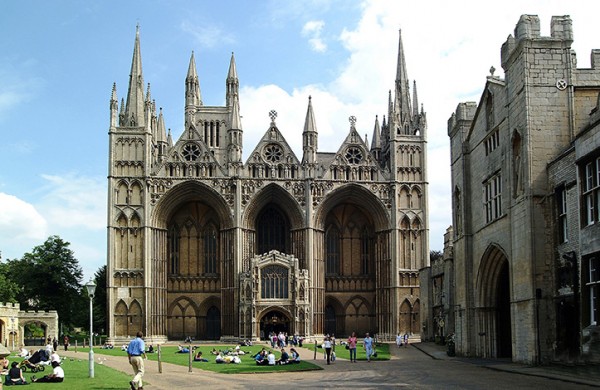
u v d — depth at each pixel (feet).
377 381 125.80
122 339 347.97
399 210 372.58
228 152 368.89
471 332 194.18
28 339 381.60
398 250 369.91
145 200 355.97
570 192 136.05
